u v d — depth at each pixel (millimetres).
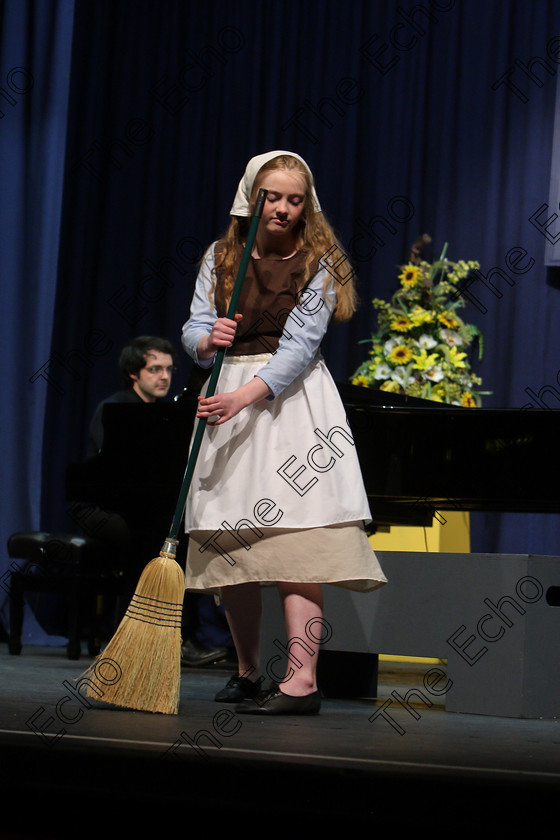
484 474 3656
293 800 1860
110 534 4895
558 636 2832
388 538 5031
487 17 5676
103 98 6273
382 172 5816
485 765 1910
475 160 5688
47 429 6160
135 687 2430
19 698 2729
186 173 6164
